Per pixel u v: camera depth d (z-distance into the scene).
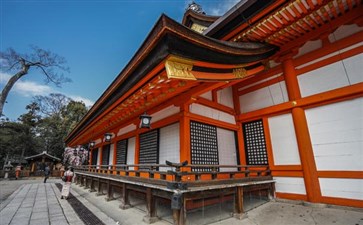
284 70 6.64
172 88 4.39
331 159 5.33
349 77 5.30
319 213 4.75
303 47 6.42
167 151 6.34
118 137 9.95
